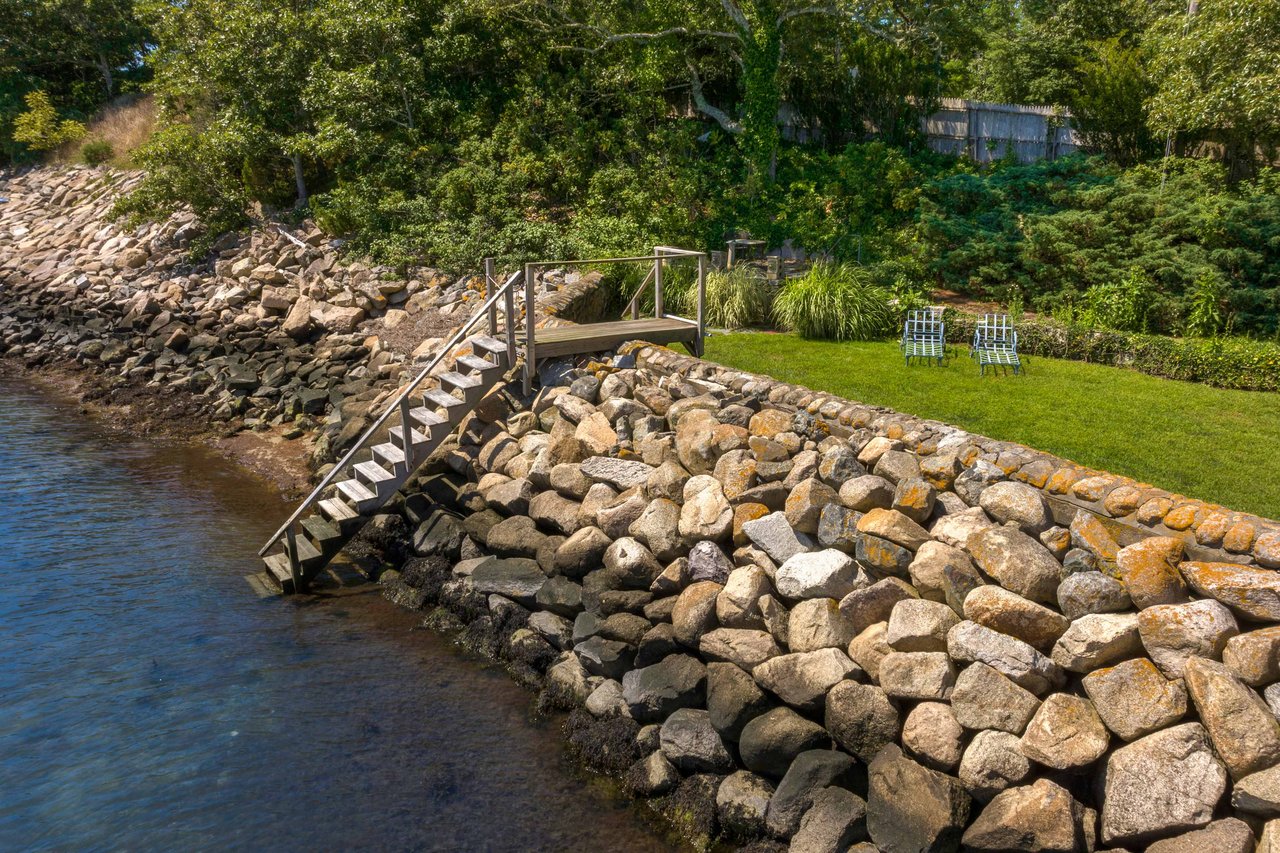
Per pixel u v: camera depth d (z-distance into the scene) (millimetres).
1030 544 6203
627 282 16547
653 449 9070
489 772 7078
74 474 13188
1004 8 29672
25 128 34781
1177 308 15969
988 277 18406
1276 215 16969
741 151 22484
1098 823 5363
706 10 21750
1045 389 12578
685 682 7160
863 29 23375
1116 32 26125
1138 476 9367
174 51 25438
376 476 10305
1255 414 11602
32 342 20500
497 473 10305
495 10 22250
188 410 15859
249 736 7391
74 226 27281
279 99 22062
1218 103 16812
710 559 7637
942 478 7039
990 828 5426
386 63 21203
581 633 8109
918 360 14062
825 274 16250
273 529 11484
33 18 37844
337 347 16453
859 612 6664
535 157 21125
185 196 21828
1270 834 4672
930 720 5926
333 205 19906
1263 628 5270
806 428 8242
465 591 9445
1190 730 5109
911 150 23984
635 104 22078
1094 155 21234
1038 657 5766
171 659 8477
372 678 8312
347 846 6227
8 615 9141
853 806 6027
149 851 6121
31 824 6340
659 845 6383
